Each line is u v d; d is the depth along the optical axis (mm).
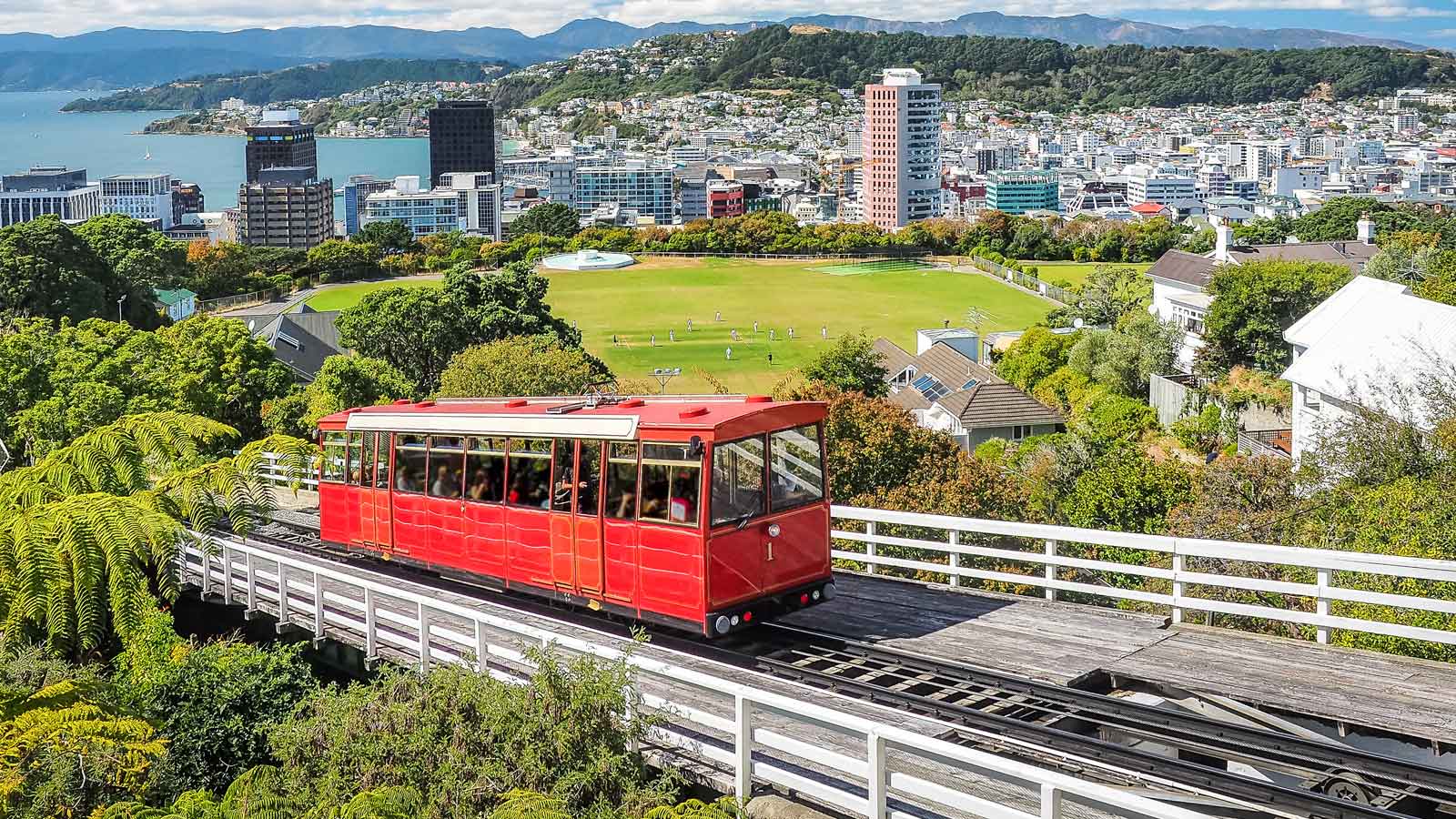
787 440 18047
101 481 21594
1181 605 17766
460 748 13664
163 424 22875
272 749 15445
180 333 57781
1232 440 71500
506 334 86125
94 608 18688
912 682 16047
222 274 161500
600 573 18641
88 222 127062
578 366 59375
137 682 18516
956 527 20297
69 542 18703
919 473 36594
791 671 16875
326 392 59062
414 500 22625
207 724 17766
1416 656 18953
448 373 59312
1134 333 96375
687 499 17250
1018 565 28938
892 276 187000
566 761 13062
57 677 17062
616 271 192500
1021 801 12711
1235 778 12094
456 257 192625
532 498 19828
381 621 19641
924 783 11656
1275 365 91188
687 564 17281
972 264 198625
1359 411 36656
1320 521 30859
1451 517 26203
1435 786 12055
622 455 18266
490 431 20734
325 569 20250
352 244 184375
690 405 18453
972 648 17250
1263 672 15555
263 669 19266
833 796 12250
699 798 13641
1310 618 16547
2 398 45781
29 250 92062
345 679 21281
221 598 24562
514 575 20328
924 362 103062
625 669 13875
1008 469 47656
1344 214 189125
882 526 31625
